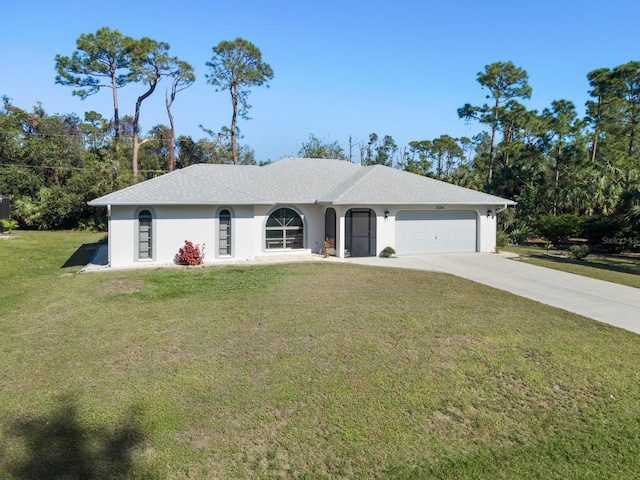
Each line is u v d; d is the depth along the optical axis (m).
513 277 15.89
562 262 20.00
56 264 18.84
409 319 9.93
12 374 6.91
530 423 5.68
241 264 18.19
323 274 15.79
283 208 21.19
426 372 7.05
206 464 4.73
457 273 16.56
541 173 40.34
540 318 10.29
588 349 8.21
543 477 4.65
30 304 11.40
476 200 22.14
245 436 5.25
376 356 7.68
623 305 11.81
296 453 4.96
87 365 7.26
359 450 5.03
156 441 5.11
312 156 60.00
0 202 30.45
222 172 23.45
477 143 61.34
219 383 6.59
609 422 5.72
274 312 10.44
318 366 7.23
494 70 44.97
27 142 40.94
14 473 4.50
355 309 10.78
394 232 21.39
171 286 13.41
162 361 7.41
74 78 41.88
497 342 8.48
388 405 6.01
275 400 6.09
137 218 17.81
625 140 43.00
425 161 63.72
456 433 5.42
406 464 4.81
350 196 20.39
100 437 5.17
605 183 33.56
